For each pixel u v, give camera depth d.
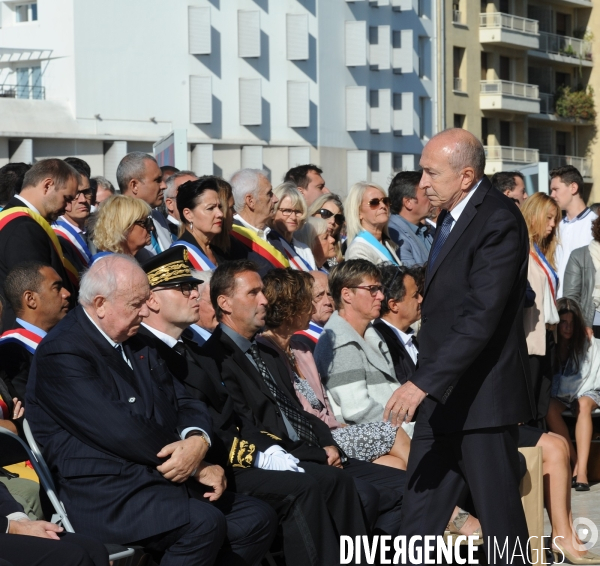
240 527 5.60
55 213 7.53
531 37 55.41
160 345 6.08
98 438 5.30
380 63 49.78
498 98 53.16
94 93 40.72
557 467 7.06
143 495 5.32
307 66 46.72
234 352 6.45
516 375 5.60
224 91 44.53
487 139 54.78
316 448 6.57
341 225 10.39
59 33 40.72
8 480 5.68
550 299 9.23
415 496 5.79
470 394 5.56
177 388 5.91
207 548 5.29
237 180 9.05
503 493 5.58
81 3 40.38
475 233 5.54
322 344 7.50
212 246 8.26
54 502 5.27
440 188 5.63
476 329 5.33
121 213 7.61
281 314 6.85
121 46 41.38
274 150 46.03
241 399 6.36
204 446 5.56
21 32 41.84
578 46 59.47
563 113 58.28
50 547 4.81
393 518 6.55
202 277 7.18
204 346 6.47
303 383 7.12
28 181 7.48
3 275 7.12
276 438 6.32
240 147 44.66
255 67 45.38
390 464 7.16
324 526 5.92
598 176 59.59
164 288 6.10
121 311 5.47
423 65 51.97
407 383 5.36
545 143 58.69
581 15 60.88
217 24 44.16
